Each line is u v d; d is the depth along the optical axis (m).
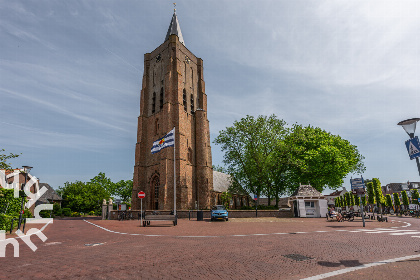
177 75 42.88
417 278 5.37
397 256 7.53
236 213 30.73
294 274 5.88
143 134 45.12
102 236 13.72
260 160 37.62
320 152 39.03
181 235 13.32
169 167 38.56
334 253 8.08
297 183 43.06
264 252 8.37
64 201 62.84
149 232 15.17
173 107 42.06
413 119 7.55
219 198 51.31
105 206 34.34
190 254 8.19
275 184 42.38
